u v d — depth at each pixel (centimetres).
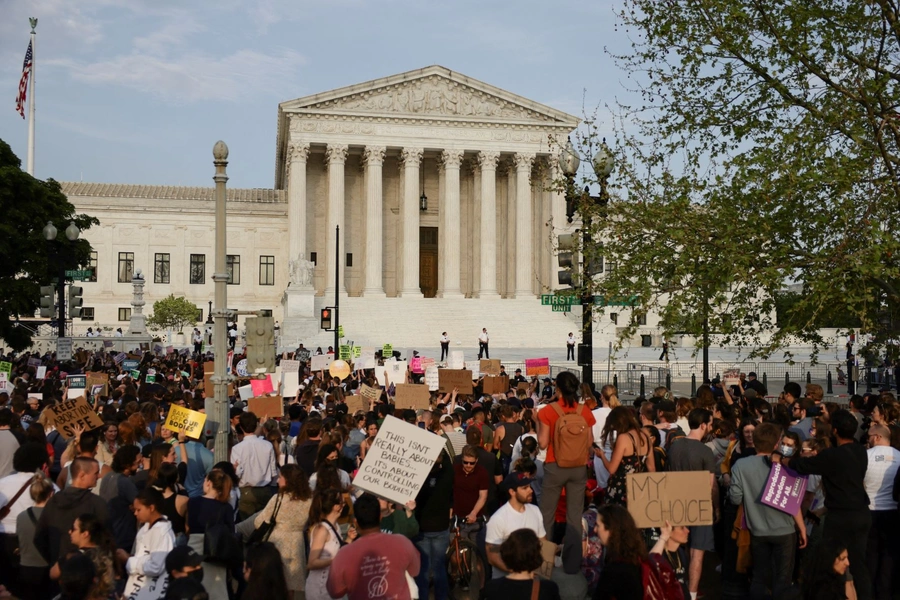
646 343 9169
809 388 2097
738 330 2405
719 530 1658
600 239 2575
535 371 3466
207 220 11150
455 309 9338
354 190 10544
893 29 2297
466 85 10075
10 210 6106
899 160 2320
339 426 1670
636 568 982
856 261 2028
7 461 1576
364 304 9319
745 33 2406
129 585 1112
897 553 1438
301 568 1219
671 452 1459
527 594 923
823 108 2386
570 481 1409
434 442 1223
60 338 4350
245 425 1572
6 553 1295
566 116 10144
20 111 8219
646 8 2562
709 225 2380
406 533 1346
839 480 1315
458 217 10031
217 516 1214
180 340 10250
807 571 1079
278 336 8375
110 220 10994
